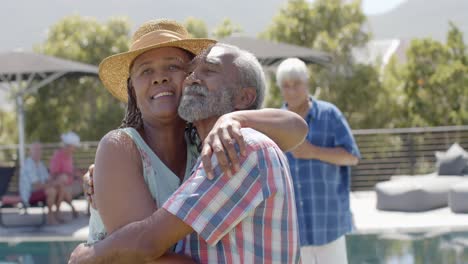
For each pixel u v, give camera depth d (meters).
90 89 18.66
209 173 1.65
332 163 3.88
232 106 1.88
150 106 2.03
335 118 3.96
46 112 18.19
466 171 10.52
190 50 2.07
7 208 10.15
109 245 1.68
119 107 18.81
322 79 17.66
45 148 13.02
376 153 13.59
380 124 17.53
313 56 12.05
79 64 11.31
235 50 1.93
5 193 9.80
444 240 6.97
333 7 18.22
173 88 2.03
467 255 6.26
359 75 17.48
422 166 12.67
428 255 6.34
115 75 2.21
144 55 2.04
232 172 1.65
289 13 18.55
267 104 17.16
